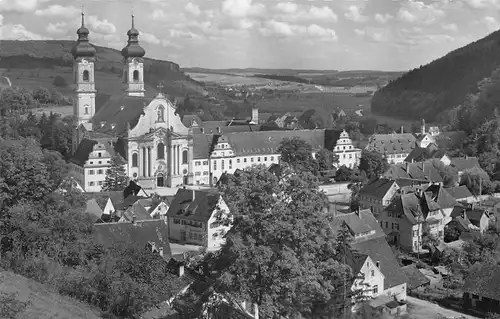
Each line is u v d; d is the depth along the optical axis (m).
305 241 88.50
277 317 92.19
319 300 99.56
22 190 112.56
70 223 108.06
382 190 186.00
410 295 132.62
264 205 92.12
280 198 93.50
